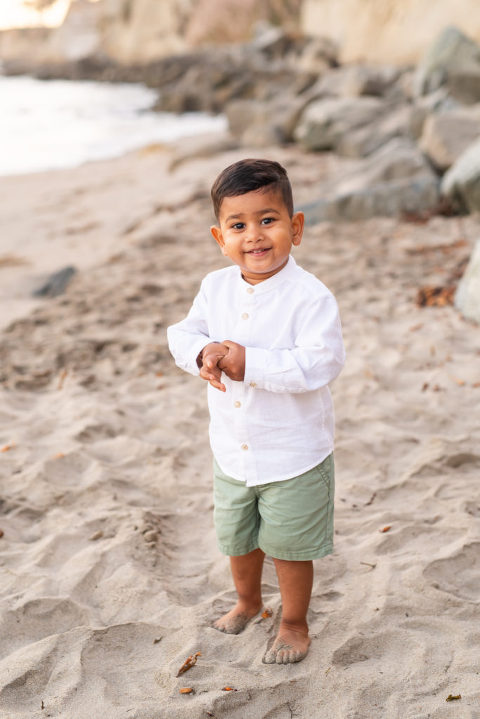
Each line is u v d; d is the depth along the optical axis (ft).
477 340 16.97
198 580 9.58
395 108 47.24
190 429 13.96
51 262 27.71
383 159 33.09
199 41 149.48
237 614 8.56
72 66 167.84
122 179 44.91
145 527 10.48
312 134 47.29
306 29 116.98
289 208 7.03
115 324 19.51
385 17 90.17
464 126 32.14
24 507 11.25
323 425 7.58
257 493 7.68
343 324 18.34
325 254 24.43
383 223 27.63
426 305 19.24
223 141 52.75
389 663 7.83
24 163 57.11
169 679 7.66
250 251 6.98
